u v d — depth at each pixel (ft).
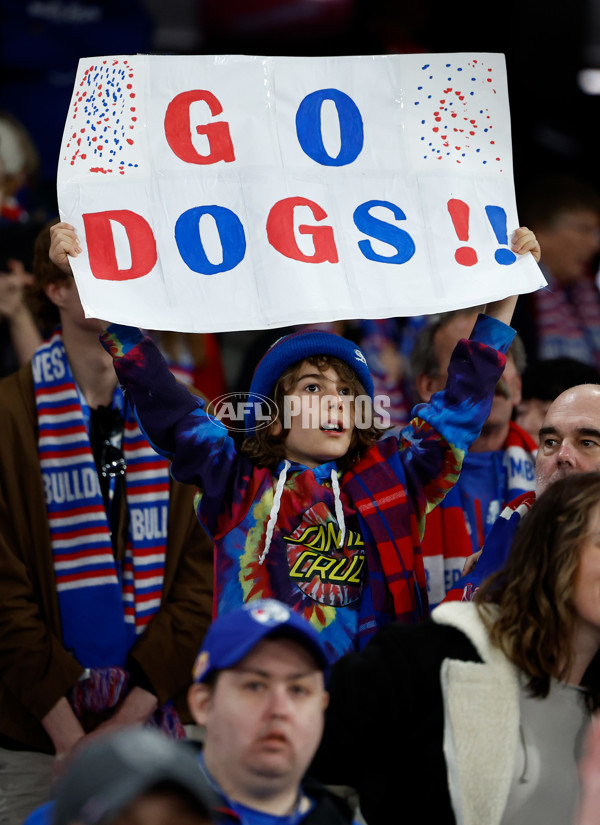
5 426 38.42
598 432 32.60
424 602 31.42
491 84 33.47
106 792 16.47
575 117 77.46
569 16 75.41
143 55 32.14
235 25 73.41
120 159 31.65
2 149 56.90
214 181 31.99
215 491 30.76
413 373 46.16
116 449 38.96
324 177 32.55
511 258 32.89
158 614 38.47
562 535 25.17
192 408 31.19
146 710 37.45
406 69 33.24
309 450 31.12
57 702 36.73
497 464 43.06
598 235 64.23
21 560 37.96
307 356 31.50
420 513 31.96
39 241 39.88
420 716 25.11
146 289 30.94
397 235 32.50
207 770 22.06
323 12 72.79
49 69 65.57
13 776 37.37
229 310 31.22
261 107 32.55
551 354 62.54
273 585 30.14
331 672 25.71
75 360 38.93
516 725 24.82
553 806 24.89
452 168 33.06
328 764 25.26
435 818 24.91
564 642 25.02
